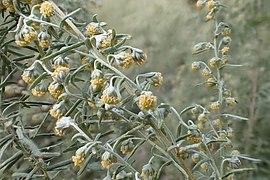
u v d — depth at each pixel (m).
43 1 0.18
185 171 0.17
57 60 0.17
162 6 0.39
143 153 0.31
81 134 0.16
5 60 0.20
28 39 0.17
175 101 0.34
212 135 0.23
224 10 0.33
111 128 0.23
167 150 0.17
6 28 0.19
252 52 0.33
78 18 0.24
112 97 0.15
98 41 0.16
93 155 0.17
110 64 0.16
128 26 0.40
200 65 0.24
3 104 0.20
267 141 0.31
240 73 0.33
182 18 0.38
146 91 0.16
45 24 0.17
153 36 0.39
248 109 0.32
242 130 0.32
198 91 0.34
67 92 0.16
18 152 0.19
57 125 0.16
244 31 0.33
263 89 0.32
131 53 0.16
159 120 0.16
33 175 0.19
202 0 0.24
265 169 0.31
